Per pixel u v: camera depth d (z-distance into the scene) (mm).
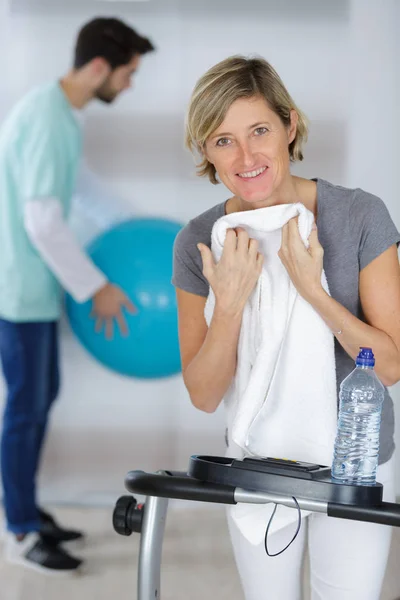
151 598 1490
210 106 1447
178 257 1686
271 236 1531
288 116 1501
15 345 2969
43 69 3549
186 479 1393
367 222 1522
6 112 3561
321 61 3559
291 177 1598
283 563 1595
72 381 3674
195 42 3537
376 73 3559
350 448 1359
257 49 3547
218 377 1594
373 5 3529
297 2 3529
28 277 2963
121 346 3172
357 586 1541
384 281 1513
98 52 3029
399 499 3713
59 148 2969
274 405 1522
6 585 2811
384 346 1466
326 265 1548
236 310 1525
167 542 3215
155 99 3566
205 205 3623
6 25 3531
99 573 2928
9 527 2988
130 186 3607
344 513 1287
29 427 2988
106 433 3705
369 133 3594
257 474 1345
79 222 3607
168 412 3701
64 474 3717
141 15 3523
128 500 1521
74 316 3193
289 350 1506
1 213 2961
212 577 2889
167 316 3141
